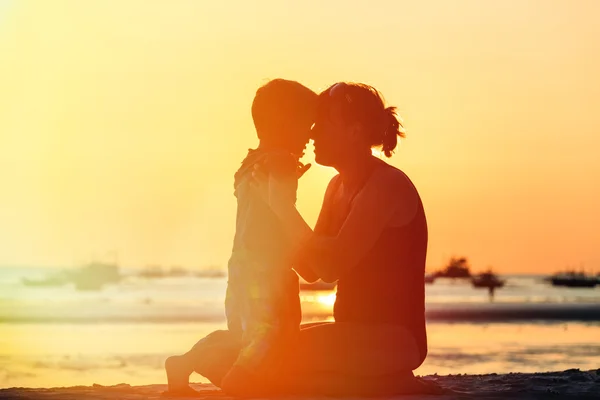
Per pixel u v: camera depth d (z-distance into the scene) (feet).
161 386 21.02
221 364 17.70
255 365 16.84
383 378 17.54
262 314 17.07
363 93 17.95
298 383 17.28
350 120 17.87
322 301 319.47
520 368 78.64
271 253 17.17
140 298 306.14
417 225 17.79
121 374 71.51
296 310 17.35
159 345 103.50
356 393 17.39
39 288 437.99
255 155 17.78
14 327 138.31
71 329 135.64
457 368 77.97
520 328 144.77
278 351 17.01
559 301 304.91
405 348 17.53
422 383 18.07
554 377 23.82
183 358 17.93
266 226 17.25
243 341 17.38
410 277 17.76
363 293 17.65
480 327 147.13
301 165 17.79
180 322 157.28
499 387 21.03
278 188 17.17
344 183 18.33
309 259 17.19
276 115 17.74
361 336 17.40
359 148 17.99
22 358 85.30
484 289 514.68
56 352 92.32
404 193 17.58
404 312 17.70
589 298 354.54
